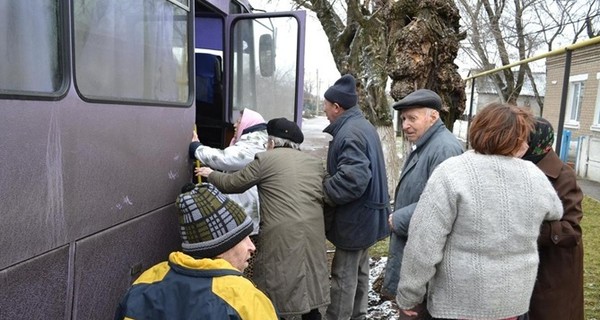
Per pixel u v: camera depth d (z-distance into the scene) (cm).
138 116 214
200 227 140
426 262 185
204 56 397
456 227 184
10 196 143
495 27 1454
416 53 375
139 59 222
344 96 312
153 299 127
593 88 905
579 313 233
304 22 376
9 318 142
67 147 167
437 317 191
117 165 198
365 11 689
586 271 479
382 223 324
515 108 188
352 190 292
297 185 285
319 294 286
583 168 952
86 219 178
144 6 227
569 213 220
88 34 184
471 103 1070
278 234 277
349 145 298
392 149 735
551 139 229
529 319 235
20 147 147
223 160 286
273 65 399
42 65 159
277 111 390
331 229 321
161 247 238
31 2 156
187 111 271
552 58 894
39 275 154
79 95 175
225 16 389
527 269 183
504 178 180
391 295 269
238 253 148
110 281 193
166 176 244
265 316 126
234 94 401
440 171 188
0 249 139
